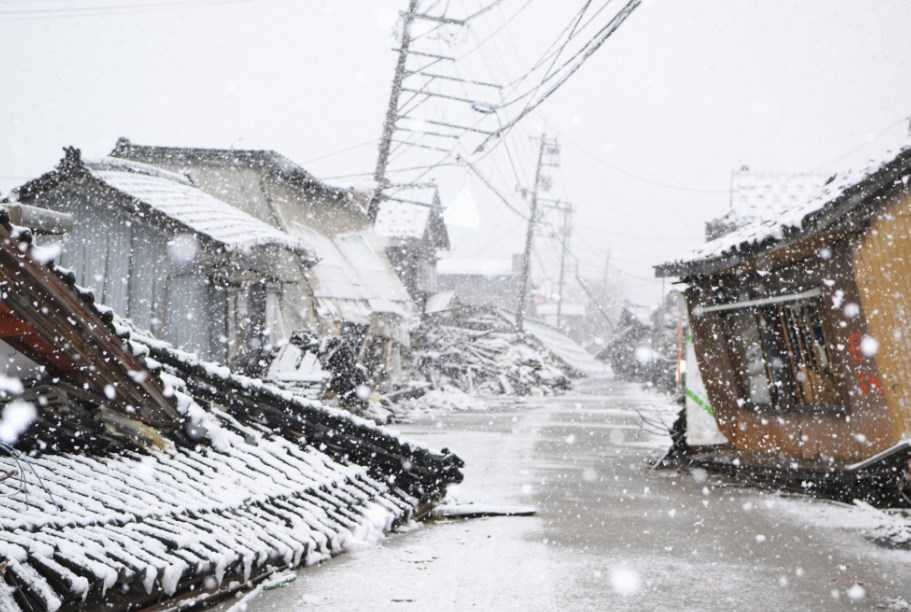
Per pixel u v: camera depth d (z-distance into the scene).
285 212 24.09
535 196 53.78
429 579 6.37
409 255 47.56
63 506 5.34
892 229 9.96
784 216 11.56
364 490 8.73
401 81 28.16
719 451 13.77
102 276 17.38
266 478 7.68
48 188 17.34
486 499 10.63
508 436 20.11
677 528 8.66
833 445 11.16
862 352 10.21
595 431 21.66
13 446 6.15
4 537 4.59
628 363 67.94
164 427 7.39
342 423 9.14
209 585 5.53
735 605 5.72
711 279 13.46
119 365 6.32
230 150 22.98
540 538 8.13
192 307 17.31
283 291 20.33
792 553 7.41
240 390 9.03
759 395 13.26
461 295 76.50
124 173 19.47
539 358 46.84
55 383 6.37
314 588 6.05
